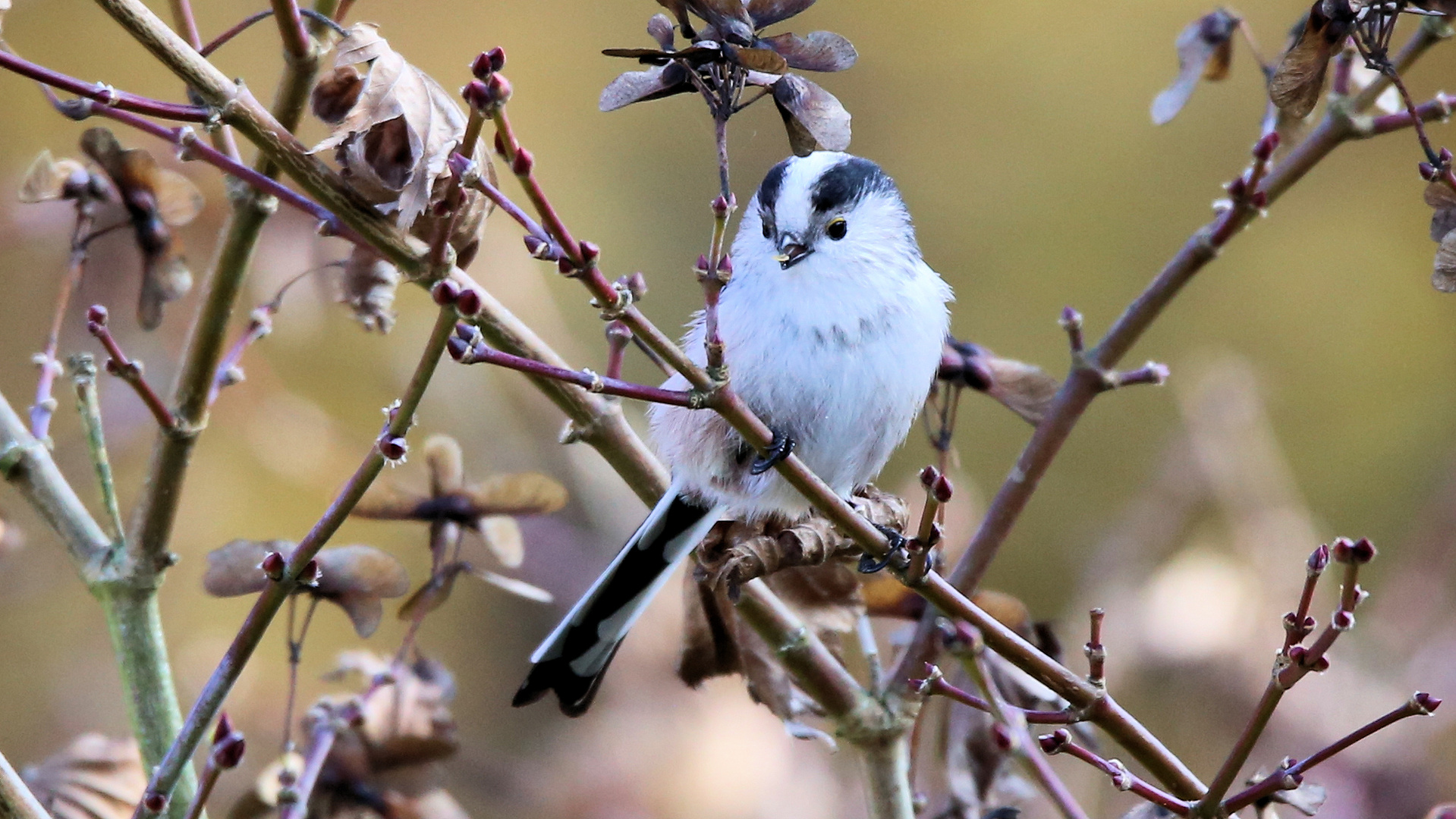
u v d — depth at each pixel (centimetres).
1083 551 1216
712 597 681
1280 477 1033
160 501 578
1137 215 1589
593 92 1644
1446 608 1009
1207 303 1551
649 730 926
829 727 960
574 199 1573
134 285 694
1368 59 536
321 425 1078
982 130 1647
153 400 560
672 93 469
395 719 627
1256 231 1578
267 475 1205
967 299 1574
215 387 575
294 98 562
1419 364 1502
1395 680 936
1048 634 669
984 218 1608
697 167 1595
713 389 478
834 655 680
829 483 742
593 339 1403
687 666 690
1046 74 1662
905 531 650
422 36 1656
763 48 474
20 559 924
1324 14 536
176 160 842
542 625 1259
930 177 1631
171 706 581
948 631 436
